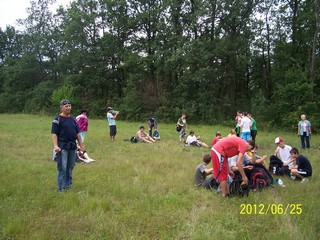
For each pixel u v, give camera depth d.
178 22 30.47
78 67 36.91
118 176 7.28
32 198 5.53
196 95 28.56
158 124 26.44
